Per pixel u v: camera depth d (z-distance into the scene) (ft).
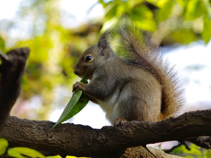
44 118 59.41
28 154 21.09
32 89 59.00
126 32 36.65
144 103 32.01
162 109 33.22
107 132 25.84
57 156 25.86
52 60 59.52
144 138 25.26
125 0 40.83
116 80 33.76
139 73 33.47
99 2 40.81
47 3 60.85
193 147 32.68
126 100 32.30
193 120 23.94
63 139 25.89
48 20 60.08
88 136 25.99
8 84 20.07
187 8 39.86
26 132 25.59
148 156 27.43
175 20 59.26
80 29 64.18
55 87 60.23
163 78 33.94
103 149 25.91
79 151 26.00
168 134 24.71
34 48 54.90
